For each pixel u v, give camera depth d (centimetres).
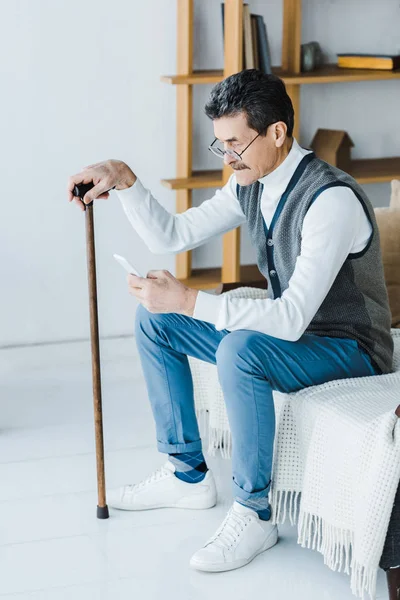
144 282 257
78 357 424
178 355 291
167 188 421
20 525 289
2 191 400
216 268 437
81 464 330
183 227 296
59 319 420
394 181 343
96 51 398
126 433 357
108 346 427
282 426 271
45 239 410
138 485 301
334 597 255
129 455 338
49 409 377
